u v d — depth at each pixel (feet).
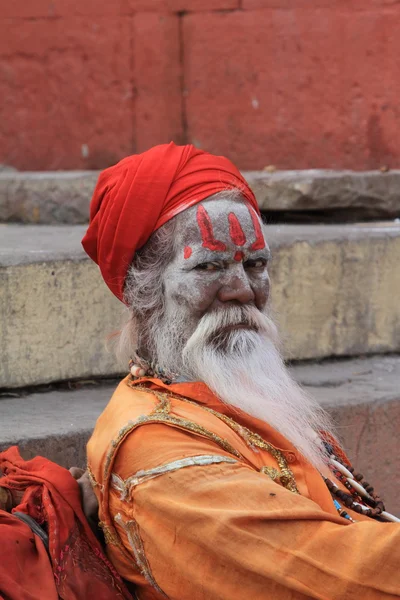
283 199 36.63
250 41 47.11
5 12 51.16
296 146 46.52
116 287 18.28
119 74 49.88
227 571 14.93
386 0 43.65
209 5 47.88
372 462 26.35
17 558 16.21
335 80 45.24
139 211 17.34
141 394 17.34
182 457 15.58
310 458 17.56
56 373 25.63
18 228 36.01
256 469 16.56
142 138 49.88
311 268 29.45
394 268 30.83
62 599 16.42
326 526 14.85
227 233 17.06
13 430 21.84
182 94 49.14
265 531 14.83
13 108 51.70
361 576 14.38
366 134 44.73
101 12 49.80
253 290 17.46
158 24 48.91
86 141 50.78
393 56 43.75
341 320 30.19
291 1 45.83
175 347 17.48
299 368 29.35
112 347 26.43
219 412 17.06
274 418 17.02
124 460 16.16
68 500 17.54
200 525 14.98
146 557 15.96
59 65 50.78
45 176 38.70
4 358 24.79
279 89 46.65
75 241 29.66
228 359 17.02
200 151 17.90
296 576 14.55
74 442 21.86
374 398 26.27
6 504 17.95
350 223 37.52
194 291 17.07
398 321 31.17
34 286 25.05
